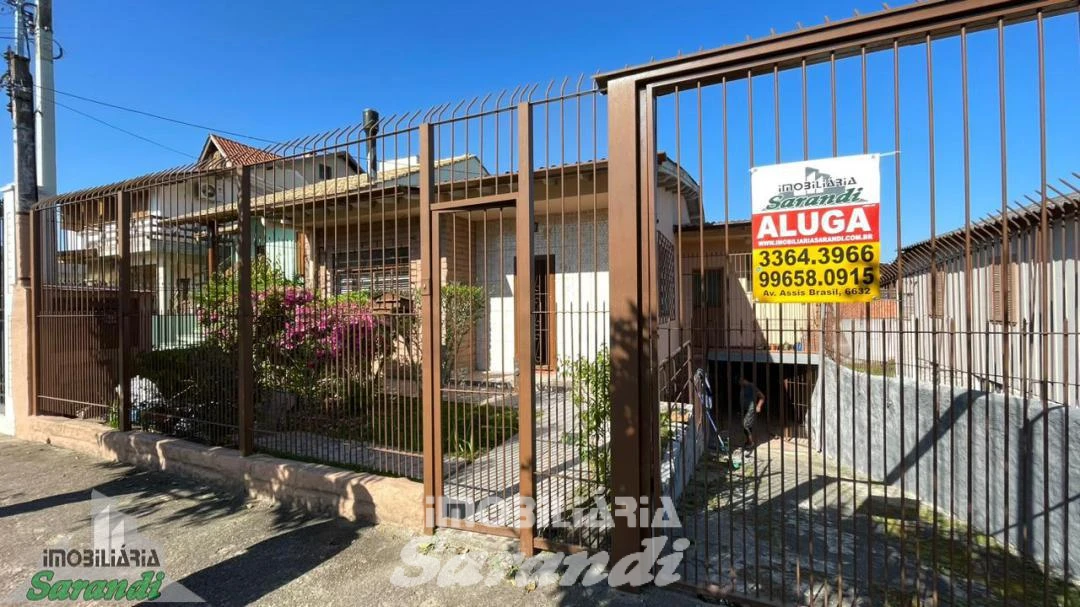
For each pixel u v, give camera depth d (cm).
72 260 638
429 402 386
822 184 274
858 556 415
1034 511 427
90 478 512
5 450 608
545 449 505
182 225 551
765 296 287
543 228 802
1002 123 244
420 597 312
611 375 318
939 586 361
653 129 314
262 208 507
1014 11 239
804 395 997
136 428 578
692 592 313
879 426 681
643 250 315
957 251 816
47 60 887
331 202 482
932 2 251
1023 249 654
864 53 271
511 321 877
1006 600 262
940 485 552
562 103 336
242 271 476
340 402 467
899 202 261
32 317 668
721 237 1048
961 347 816
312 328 480
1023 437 290
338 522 410
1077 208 520
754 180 289
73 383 636
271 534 392
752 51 284
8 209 687
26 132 681
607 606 300
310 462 461
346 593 317
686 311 1027
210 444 520
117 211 566
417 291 447
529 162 343
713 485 616
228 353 510
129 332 572
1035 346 631
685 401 675
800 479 660
